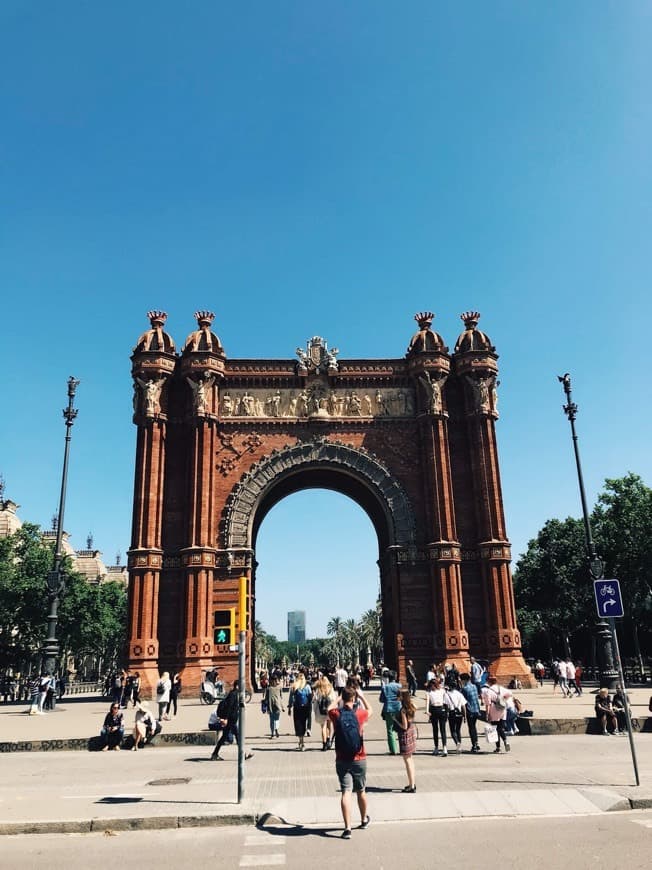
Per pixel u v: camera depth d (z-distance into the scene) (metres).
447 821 14.96
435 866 11.72
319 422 61.16
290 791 18.34
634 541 76.69
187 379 60.19
